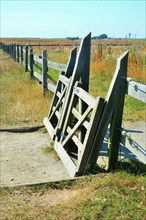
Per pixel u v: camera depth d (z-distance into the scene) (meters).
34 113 8.88
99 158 5.80
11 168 5.81
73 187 4.73
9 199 4.47
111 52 20.73
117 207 3.99
